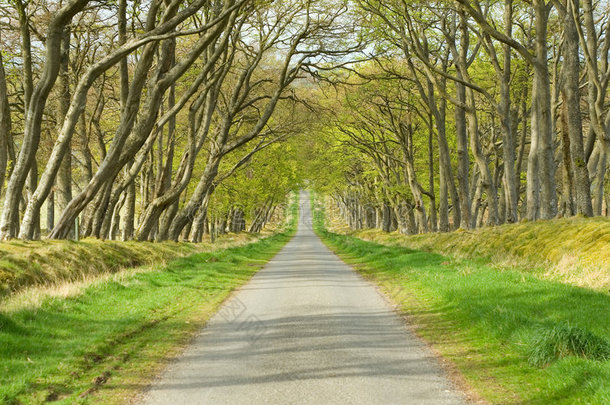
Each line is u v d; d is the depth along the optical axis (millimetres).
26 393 6004
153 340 8836
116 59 16359
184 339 8930
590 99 16219
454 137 37219
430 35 28828
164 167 27688
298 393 5992
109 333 8961
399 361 7344
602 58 19844
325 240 64438
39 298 10586
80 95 16625
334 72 30500
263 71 34969
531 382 6293
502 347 7840
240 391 6121
